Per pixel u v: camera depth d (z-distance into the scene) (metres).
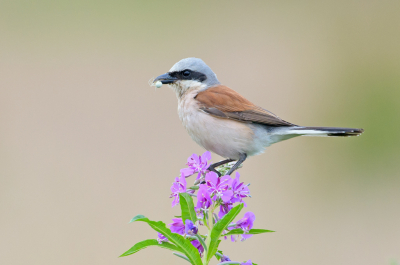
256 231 5.81
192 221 5.67
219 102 9.88
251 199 15.23
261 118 9.73
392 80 18.83
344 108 18.41
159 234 5.66
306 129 9.57
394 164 17.39
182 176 6.29
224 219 5.45
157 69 18.83
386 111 18.52
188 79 10.68
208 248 5.58
